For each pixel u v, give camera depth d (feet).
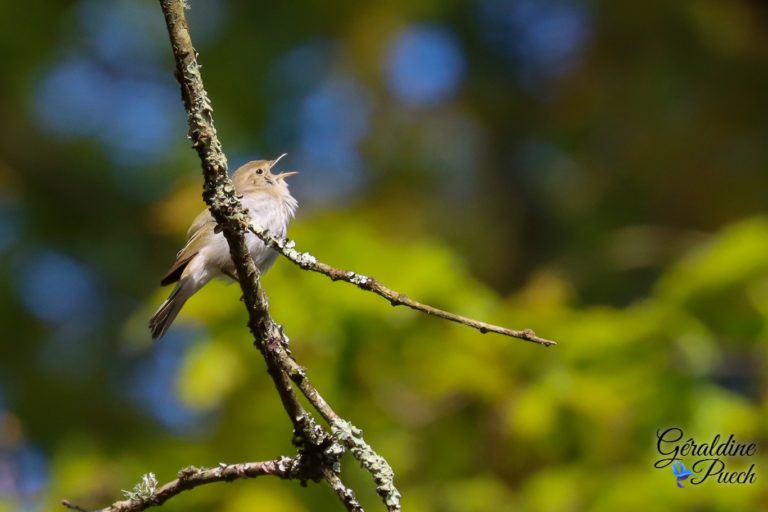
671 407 31.94
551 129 51.49
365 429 32.81
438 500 32.68
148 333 35.12
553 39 52.39
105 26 50.90
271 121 49.85
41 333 47.11
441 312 17.12
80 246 47.91
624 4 50.14
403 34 50.72
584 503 31.19
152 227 43.32
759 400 34.12
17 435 34.09
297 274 32.58
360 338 32.71
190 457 33.68
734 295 32.86
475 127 51.98
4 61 49.16
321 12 50.80
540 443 32.17
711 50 49.32
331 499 32.63
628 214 49.29
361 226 34.86
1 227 47.80
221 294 32.99
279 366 18.28
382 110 51.31
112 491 34.12
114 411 45.96
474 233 49.52
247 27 50.72
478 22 51.98
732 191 48.24
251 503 32.17
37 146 49.11
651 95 49.83
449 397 33.42
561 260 47.91
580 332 32.37
